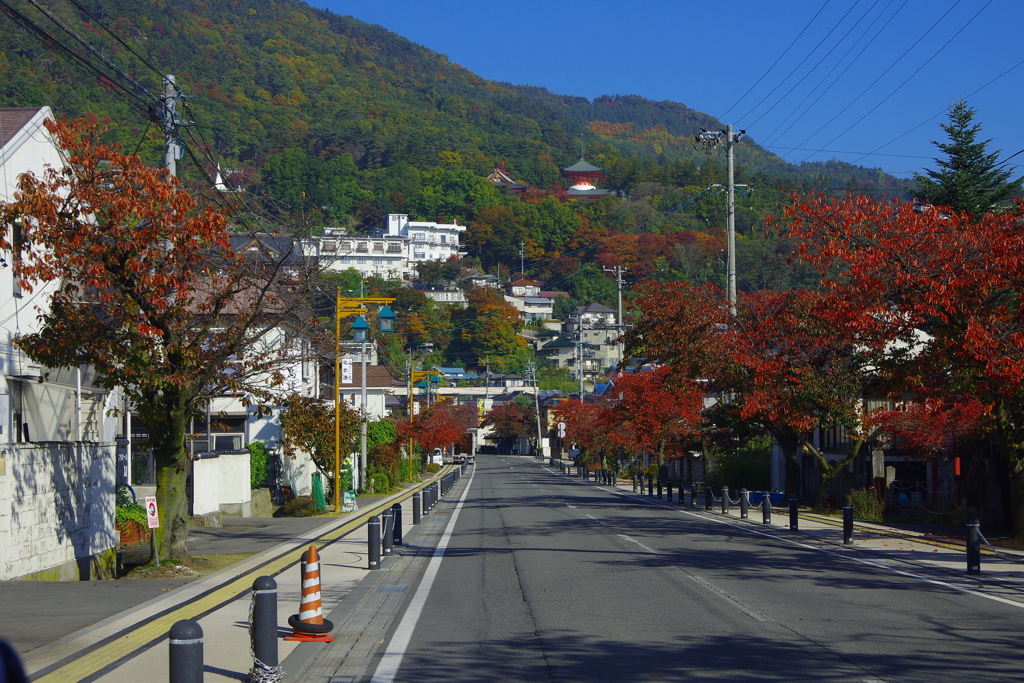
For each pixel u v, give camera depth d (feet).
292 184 358.02
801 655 28.66
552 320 416.46
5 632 32.94
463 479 201.57
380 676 26.78
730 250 107.24
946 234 59.11
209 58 512.22
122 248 47.16
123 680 25.86
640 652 29.43
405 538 70.95
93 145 48.37
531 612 37.29
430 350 348.38
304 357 61.00
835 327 73.31
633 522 82.79
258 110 483.10
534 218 440.04
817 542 64.18
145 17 484.33
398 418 200.64
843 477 104.63
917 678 25.49
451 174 498.69
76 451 53.67
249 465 102.53
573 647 30.35
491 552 60.18
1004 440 60.44
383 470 152.46
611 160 615.16
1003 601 38.91
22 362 56.59
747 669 26.84
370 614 37.58
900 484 95.09
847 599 39.55
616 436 175.73
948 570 48.91
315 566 33.42
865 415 86.28
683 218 344.49
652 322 96.48
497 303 366.84
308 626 32.14
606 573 48.57
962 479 80.53
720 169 484.33
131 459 91.45
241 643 31.45
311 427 103.71
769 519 80.28
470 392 337.93
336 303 95.91
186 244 47.73
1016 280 54.95
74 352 49.11
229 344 53.31
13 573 45.24
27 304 57.62
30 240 47.52
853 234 63.16
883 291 60.34
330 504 115.34
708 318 93.25
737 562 52.85
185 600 40.52
